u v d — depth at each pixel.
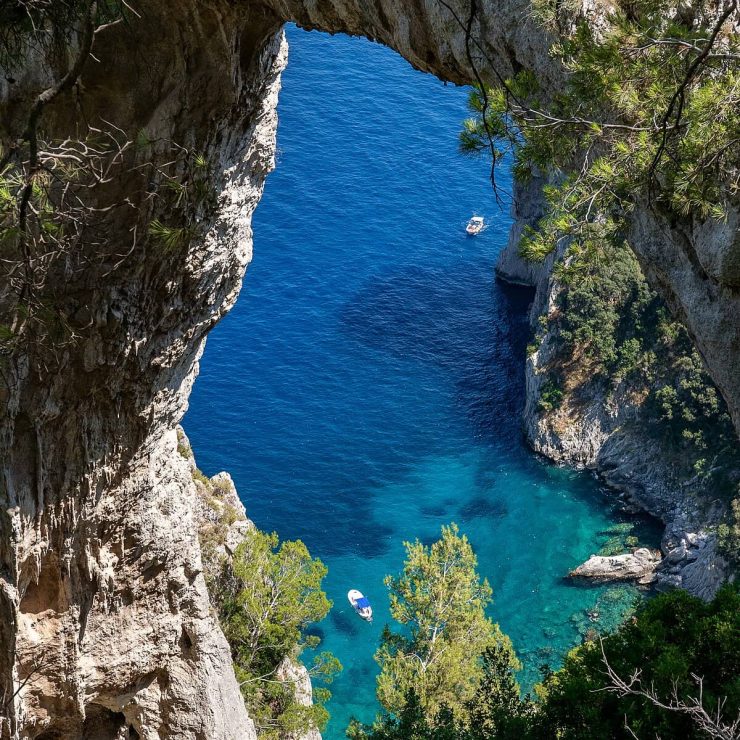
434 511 75.00
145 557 22.72
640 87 10.98
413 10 13.42
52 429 19.09
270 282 90.56
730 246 10.21
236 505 42.72
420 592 44.34
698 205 10.52
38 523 20.06
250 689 36.59
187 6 15.66
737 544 65.94
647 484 76.12
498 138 12.03
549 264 87.69
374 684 60.97
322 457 77.12
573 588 70.00
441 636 43.69
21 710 21.89
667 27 10.99
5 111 15.51
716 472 73.00
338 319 88.81
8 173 14.23
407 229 97.06
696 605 17.44
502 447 80.81
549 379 80.56
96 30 13.15
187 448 42.00
